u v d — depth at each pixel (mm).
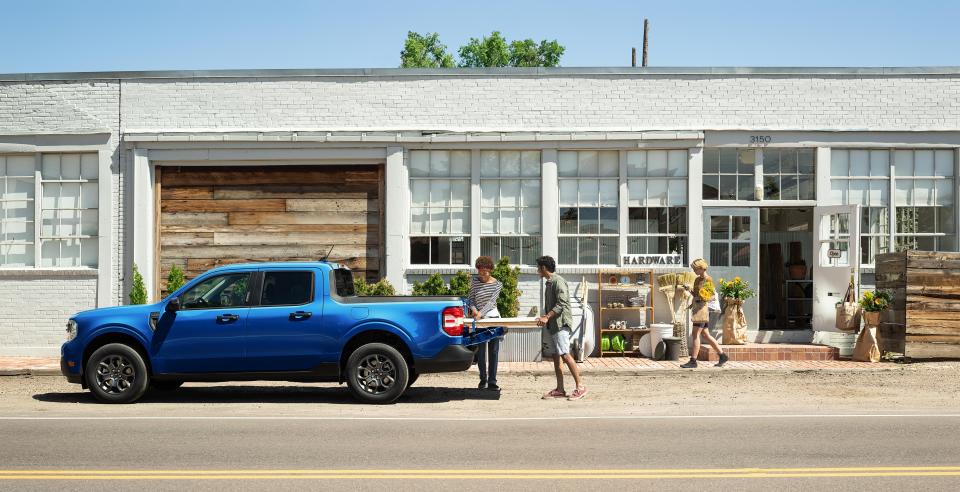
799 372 13531
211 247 15898
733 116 15812
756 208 15828
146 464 7340
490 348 12102
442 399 11219
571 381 12891
